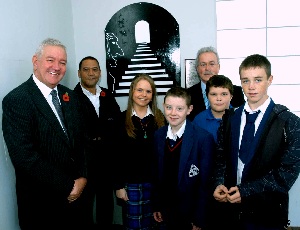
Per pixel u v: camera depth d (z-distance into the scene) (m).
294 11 2.76
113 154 1.93
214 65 2.37
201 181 1.64
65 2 2.83
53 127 1.60
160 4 2.89
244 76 1.37
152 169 1.81
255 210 1.38
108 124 2.32
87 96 2.61
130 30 2.93
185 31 2.89
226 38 2.91
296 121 1.30
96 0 2.98
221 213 1.53
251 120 1.41
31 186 1.59
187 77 2.88
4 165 1.76
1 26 1.76
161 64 2.92
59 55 1.61
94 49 3.02
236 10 2.86
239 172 1.44
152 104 2.03
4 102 1.54
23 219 1.61
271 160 1.33
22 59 2.00
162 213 1.76
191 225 1.69
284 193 1.34
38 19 2.26
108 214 2.65
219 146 1.56
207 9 2.85
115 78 2.99
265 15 2.82
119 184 1.92
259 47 2.86
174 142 1.71
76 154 1.77
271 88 2.88
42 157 1.55
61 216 1.67
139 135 1.91
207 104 2.40
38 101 1.58
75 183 1.67
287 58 2.81
